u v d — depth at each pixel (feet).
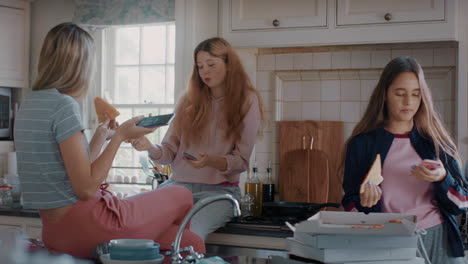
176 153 9.53
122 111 13.38
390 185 7.09
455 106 10.23
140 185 13.14
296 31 9.98
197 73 9.37
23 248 5.74
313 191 11.09
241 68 9.25
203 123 9.18
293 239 5.41
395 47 10.82
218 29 10.83
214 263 4.95
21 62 13.28
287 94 11.51
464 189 6.97
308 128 11.22
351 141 7.52
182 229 5.21
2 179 11.74
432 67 10.61
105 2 12.89
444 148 7.20
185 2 10.92
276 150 11.47
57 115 6.01
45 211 6.20
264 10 10.18
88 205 6.14
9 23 13.07
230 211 8.96
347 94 11.17
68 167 5.94
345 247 4.83
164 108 13.08
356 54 11.02
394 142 7.29
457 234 6.97
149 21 12.54
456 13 9.26
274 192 10.94
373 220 5.21
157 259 5.10
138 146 9.09
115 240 5.32
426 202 7.06
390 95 7.26
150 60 13.20
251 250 8.94
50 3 13.47
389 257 4.88
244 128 8.94
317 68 11.21
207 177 9.02
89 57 6.49
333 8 9.80
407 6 9.48
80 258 6.05
